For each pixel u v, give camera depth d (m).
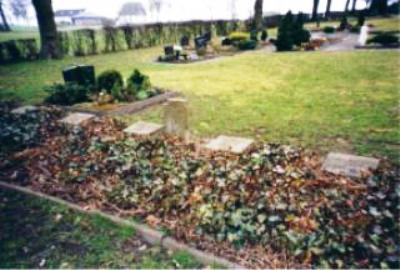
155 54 27.45
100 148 7.10
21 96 12.55
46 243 4.52
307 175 5.69
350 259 3.89
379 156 6.61
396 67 15.39
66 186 5.91
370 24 37.56
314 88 12.56
